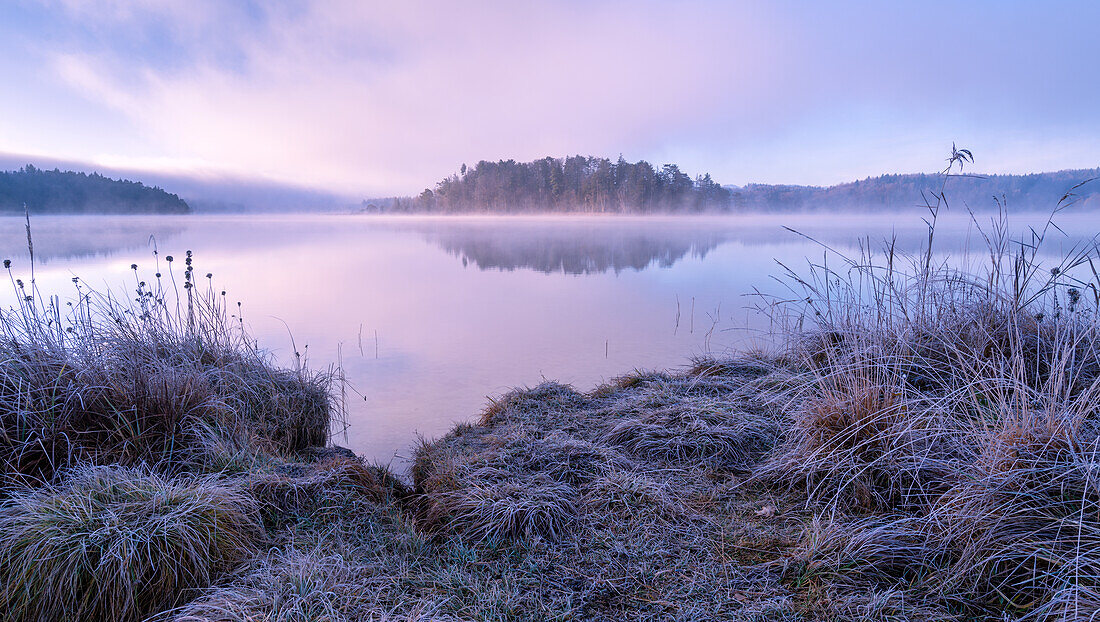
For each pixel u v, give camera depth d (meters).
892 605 2.27
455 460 3.92
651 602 2.42
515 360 8.07
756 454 3.86
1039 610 2.07
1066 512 2.35
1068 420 2.59
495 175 176.50
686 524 3.02
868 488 3.04
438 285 16.66
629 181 154.62
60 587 2.29
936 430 3.14
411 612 2.29
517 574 2.65
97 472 2.96
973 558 2.43
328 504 3.23
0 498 2.91
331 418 5.63
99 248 29.67
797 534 2.85
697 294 14.42
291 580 2.37
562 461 3.75
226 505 2.85
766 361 6.04
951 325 4.52
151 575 2.42
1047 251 15.51
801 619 2.25
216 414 4.00
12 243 33.66
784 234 47.44
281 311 12.23
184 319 5.57
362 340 9.45
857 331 4.57
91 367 3.74
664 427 4.20
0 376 3.43
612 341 9.23
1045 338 4.11
